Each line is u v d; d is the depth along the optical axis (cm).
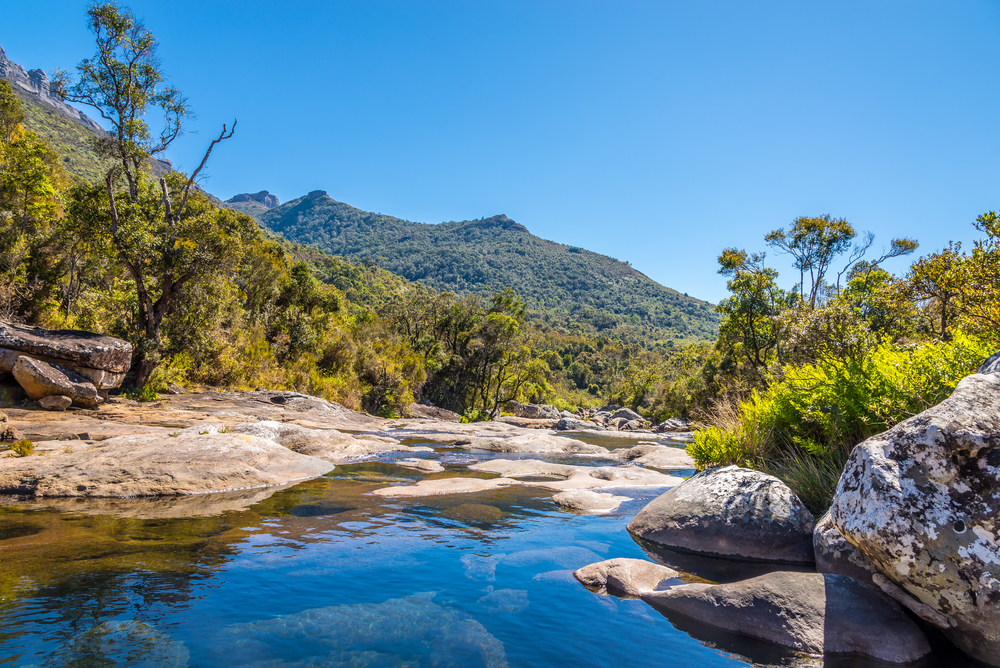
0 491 649
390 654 298
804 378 614
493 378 4778
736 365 3434
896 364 496
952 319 714
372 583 409
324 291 3459
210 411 1605
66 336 1434
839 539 411
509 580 425
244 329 2530
